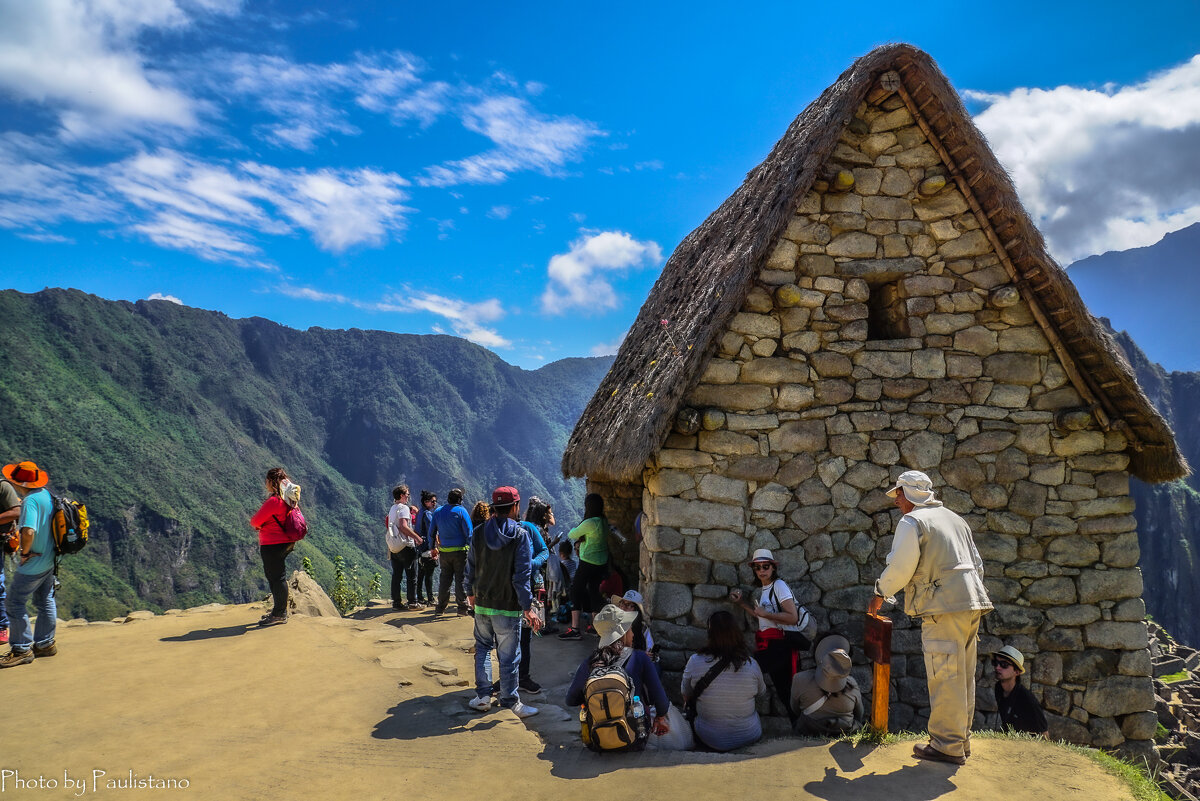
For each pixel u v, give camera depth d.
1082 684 6.80
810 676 5.45
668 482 6.92
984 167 6.88
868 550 6.97
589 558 8.58
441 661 6.43
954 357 7.19
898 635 6.92
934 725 4.27
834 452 7.05
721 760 4.34
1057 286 6.78
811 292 7.16
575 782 4.03
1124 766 4.28
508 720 5.06
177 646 6.68
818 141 6.91
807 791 3.85
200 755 4.30
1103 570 6.96
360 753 4.42
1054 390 7.16
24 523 5.91
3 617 6.79
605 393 10.35
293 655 6.42
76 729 4.65
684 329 7.38
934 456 7.07
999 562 6.98
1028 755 4.36
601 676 4.55
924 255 7.27
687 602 6.82
